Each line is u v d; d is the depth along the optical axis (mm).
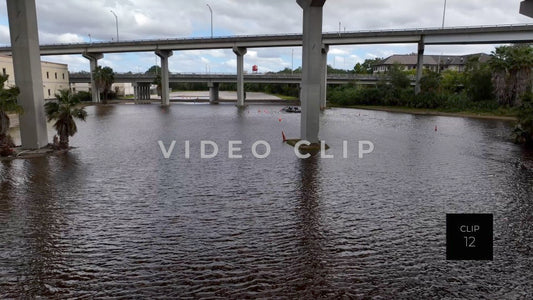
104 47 87438
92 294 9094
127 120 51875
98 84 88125
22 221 13727
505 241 12164
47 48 90312
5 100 24281
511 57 59344
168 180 19516
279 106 85812
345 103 90688
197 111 69875
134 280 9742
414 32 70312
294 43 76625
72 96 28141
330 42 75062
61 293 9125
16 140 32750
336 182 19219
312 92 29500
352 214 14594
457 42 67312
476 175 20781
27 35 25922
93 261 10734
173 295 9047
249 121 51312
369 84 102125
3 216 14219
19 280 9719
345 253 11297
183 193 17219
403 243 12008
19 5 25641
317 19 28281
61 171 21344
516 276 10031
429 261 10820
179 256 11039
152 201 16047
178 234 12602
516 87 59562
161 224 13469
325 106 82375
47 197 16547
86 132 38562
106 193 17172
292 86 143125
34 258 10906
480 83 68688
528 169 22250
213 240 12133
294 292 9195
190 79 101062
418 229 13141
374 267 10469
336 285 9523
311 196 16844
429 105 72812
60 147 27688
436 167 22750
